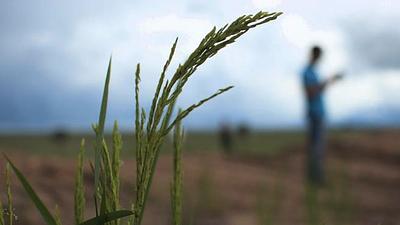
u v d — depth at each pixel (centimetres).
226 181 789
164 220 513
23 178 74
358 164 1145
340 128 5997
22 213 358
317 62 857
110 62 77
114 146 76
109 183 75
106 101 76
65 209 431
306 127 857
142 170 69
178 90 68
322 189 709
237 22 65
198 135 9500
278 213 589
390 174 1034
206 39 66
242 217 577
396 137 1507
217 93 68
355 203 649
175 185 87
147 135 69
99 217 71
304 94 862
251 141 5381
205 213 578
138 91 68
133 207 72
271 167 1062
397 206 715
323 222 104
